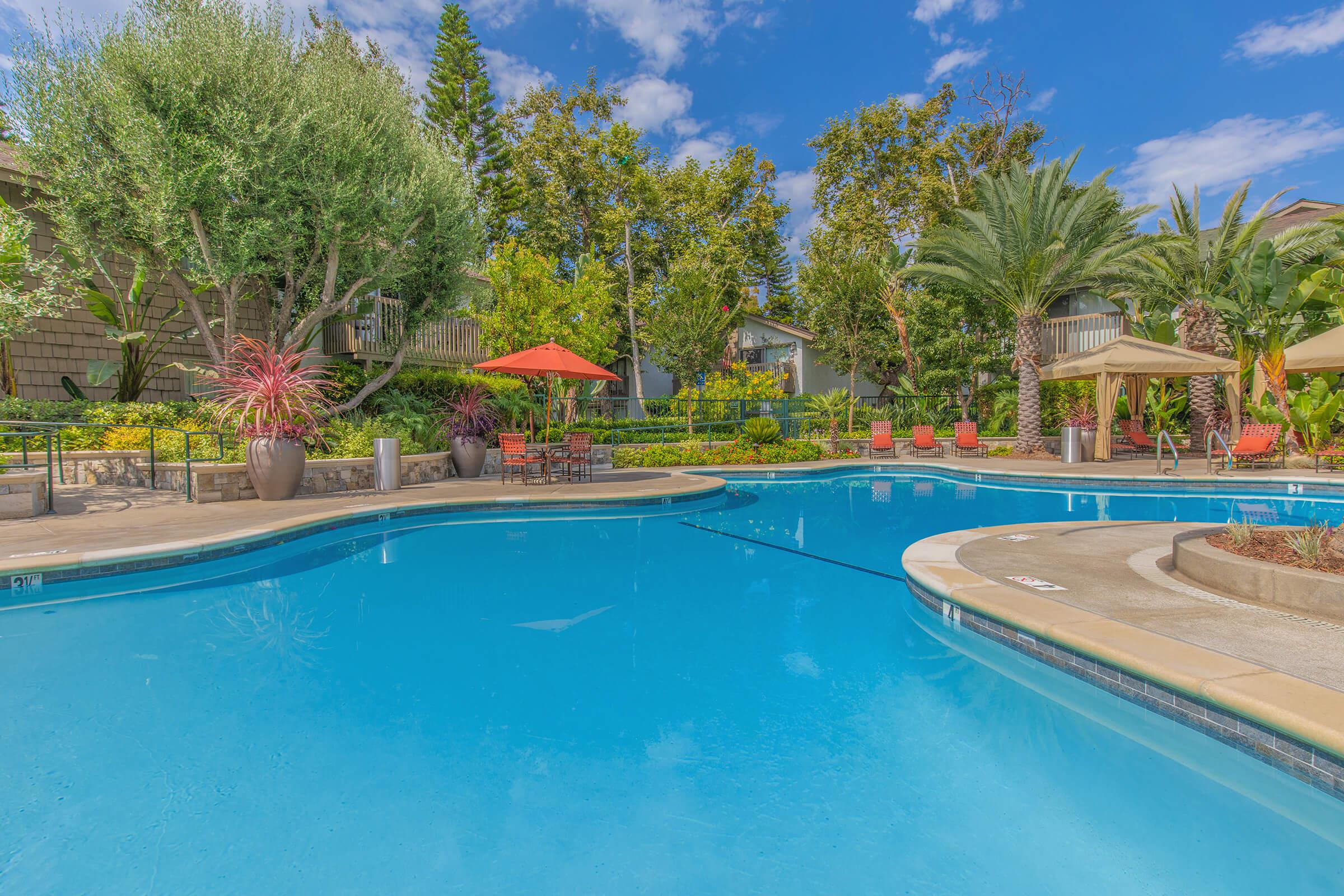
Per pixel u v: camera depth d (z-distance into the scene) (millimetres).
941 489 12938
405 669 3799
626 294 30688
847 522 8984
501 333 17703
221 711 3244
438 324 16922
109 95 9719
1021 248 16719
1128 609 3947
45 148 9977
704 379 23312
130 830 2289
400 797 2510
